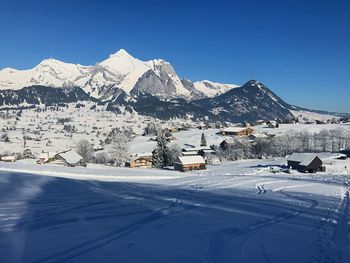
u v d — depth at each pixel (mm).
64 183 30234
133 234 13312
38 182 29188
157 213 17641
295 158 75562
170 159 96375
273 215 18031
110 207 19016
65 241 12023
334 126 171625
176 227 14672
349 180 43125
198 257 10766
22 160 119000
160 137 95812
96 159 111438
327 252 11617
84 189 27000
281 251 11633
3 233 12758
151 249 11453
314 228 15188
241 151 109625
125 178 47656
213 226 15016
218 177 45000
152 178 48719
